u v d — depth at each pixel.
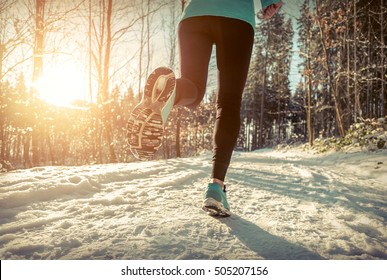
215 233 1.51
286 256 1.27
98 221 1.66
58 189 2.28
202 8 1.56
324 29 14.82
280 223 1.76
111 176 3.01
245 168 5.32
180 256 1.20
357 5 20.38
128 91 13.05
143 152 1.35
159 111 1.31
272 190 3.05
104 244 1.30
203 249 1.29
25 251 1.25
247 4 1.62
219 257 1.22
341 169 6.06
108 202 2.10
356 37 17.44
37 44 6.73
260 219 1.84
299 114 45.56
